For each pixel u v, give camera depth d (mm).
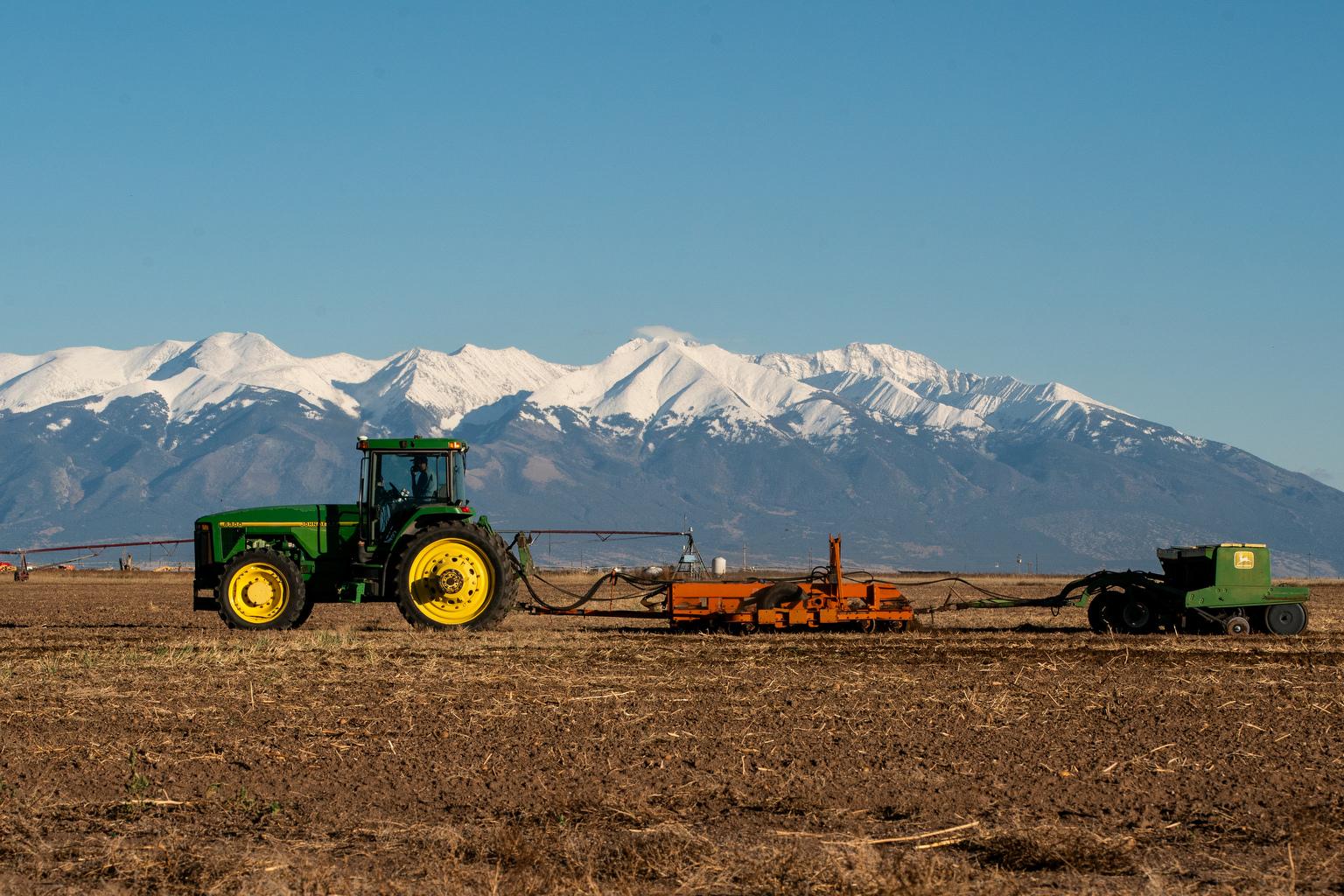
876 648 20672
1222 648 20781
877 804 10898
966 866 9297
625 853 9469
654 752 12672
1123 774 11883
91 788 11398
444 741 13102
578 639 21875
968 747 12867
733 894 8773
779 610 23031
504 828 10172
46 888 8945
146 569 79688
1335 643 21594
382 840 9930
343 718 14211
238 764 12219
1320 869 9273
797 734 13430
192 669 17891
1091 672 17812
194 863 9352
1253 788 11391
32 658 19203
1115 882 9055
